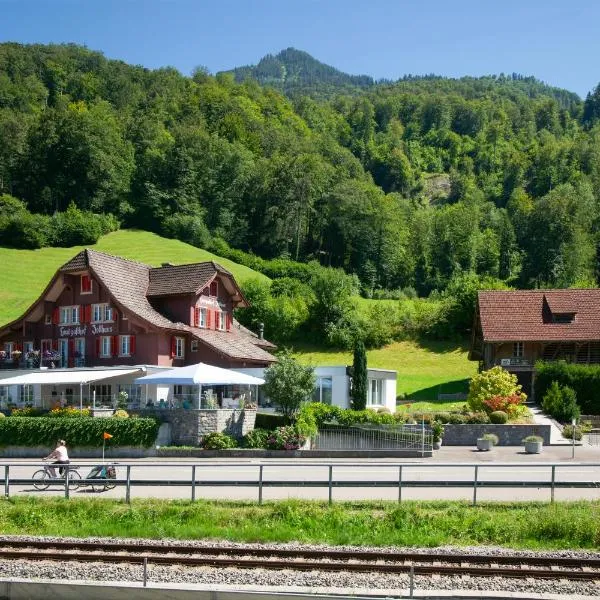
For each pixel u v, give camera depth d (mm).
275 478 33469
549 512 24516
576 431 49625
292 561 20484
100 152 155625
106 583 18297
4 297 104500
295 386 47812
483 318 71250
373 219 153750
